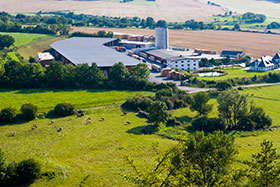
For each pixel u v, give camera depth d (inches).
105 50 7844.5
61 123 3799.2
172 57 7377.0
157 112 3742.6
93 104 4522.6
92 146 3147.1
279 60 7337.6
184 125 3907.5
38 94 4909.0
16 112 4013.3
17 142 3186.5
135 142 3255.4
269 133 3700.8
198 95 4220.0
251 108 4037.9
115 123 3850.9
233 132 3722.9
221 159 1721.2
